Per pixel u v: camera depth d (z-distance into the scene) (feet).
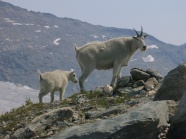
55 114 62.64
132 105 67.05
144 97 73.10
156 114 47.26
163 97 62.90
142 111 48.29
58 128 60.39
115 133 45.70
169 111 54.08
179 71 62.28
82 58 108.78
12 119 79.36
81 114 66.85
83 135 46.93
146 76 88.07
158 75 89.04
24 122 72.90
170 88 62.23
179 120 47.83
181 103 49.29
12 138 62.54
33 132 60.13
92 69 108.78
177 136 48.44
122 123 46.37
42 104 89.20
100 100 77.61
